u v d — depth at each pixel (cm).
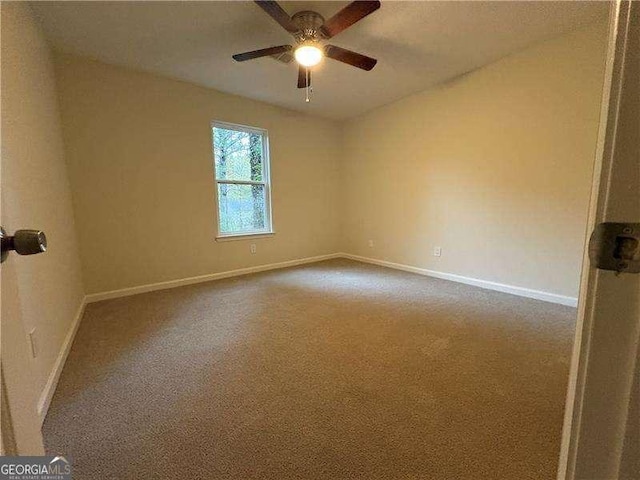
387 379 165
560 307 272
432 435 125
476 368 175
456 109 341
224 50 265
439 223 375
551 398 148
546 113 274
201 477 107
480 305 279
